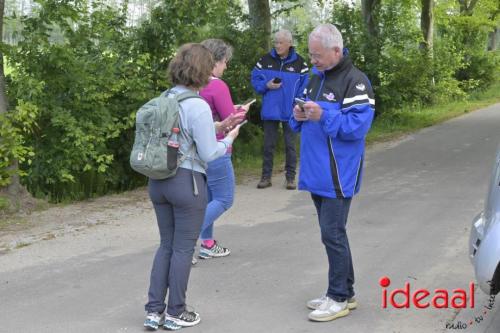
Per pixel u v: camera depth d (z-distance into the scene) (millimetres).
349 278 4855
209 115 4414
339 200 4562
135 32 10164
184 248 4551
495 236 3955
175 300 4586
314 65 4566
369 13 20062
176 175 4422
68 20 9312
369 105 4477
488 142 14227
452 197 8656
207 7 10312
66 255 6340
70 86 8984
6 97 8172
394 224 7320
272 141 9406
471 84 29938
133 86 9469
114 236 6984
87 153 8875
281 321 4742
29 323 4766
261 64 9219
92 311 4980
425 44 23922
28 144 8906
